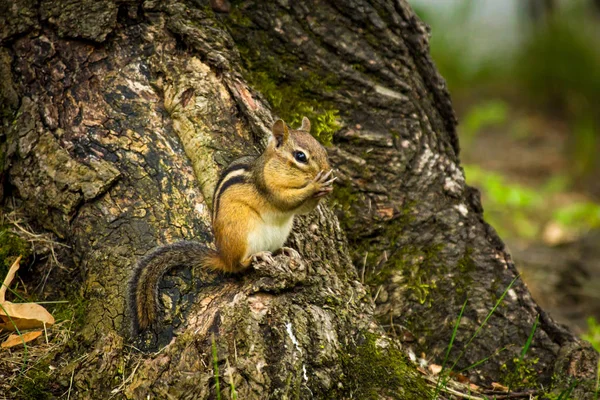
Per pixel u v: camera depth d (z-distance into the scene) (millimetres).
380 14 12172
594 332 14867
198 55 11016
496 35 35000
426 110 12539
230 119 10758
